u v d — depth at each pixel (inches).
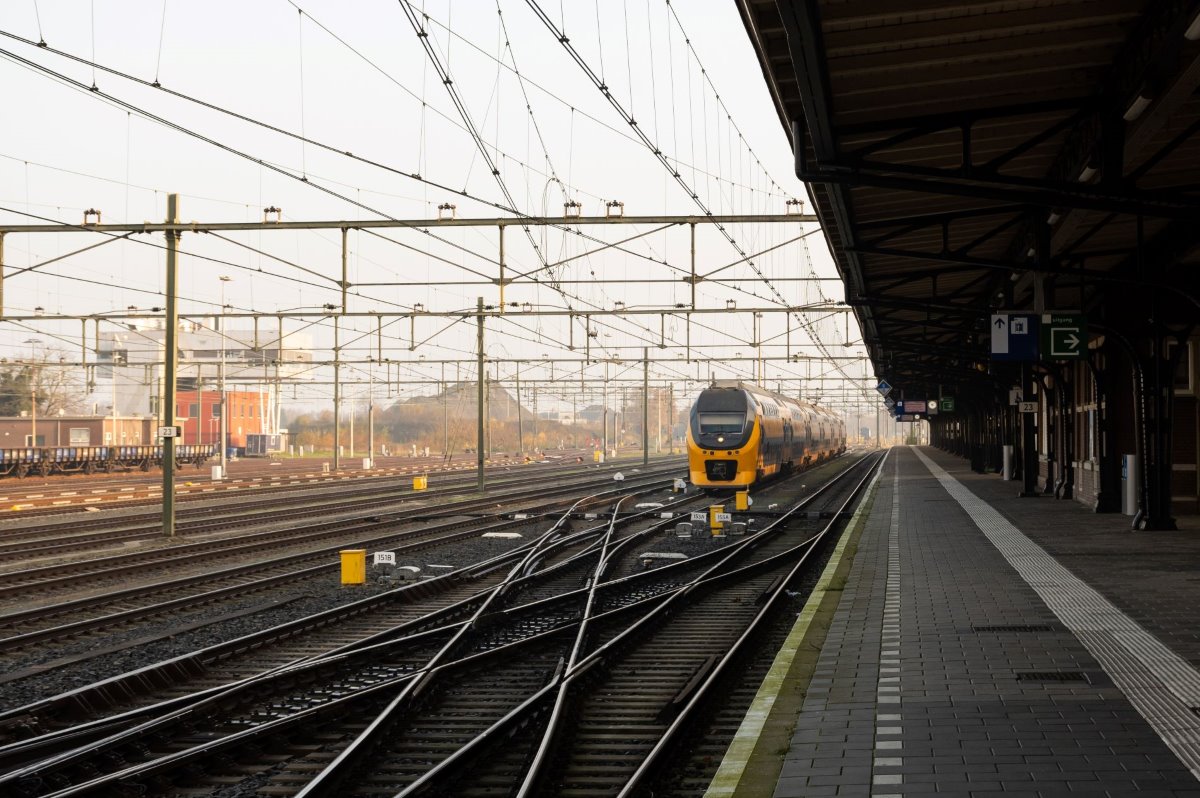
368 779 331.6
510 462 3307.1
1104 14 396.5
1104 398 1069.1
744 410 1706.4
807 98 407.8
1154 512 892.6
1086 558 713.0
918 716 331.6
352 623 609.6
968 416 2741.1
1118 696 346.6
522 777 323.9
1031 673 382.6
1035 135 553.6
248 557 917.8
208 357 4025.6
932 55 432.5
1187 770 270.8
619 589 724.7
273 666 496.7
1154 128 449.7
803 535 1090.7
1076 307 1072.2
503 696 437.4
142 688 439.2
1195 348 993.5
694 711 387.5
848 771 280.8
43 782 317.4
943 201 689.6
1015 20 399.5
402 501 1616.6
